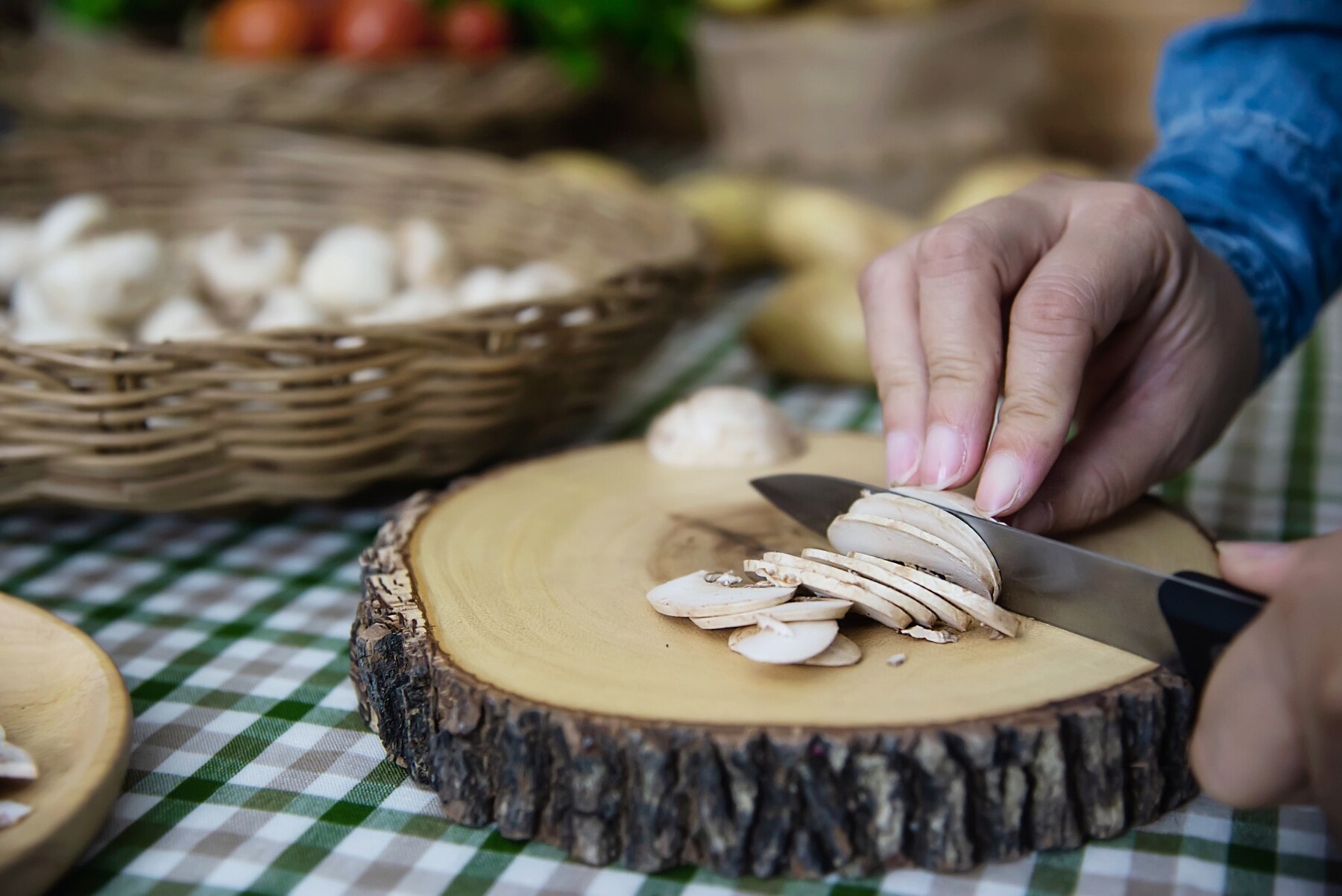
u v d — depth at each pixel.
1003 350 0.57
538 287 0.76
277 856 0.52
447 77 1.05
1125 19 1.32
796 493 0.61
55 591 0.66
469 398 0.67
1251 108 0.67
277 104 1.00
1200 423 0.61
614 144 1.52
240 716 0.58
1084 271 0.56
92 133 0.90
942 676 0.53
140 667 0.61
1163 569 0.58
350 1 1.08
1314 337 0.97
